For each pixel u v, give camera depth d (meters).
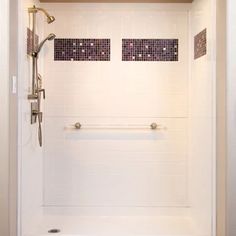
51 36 2.76
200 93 2.76
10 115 2.16
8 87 2.11
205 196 2.57
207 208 2.51
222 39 2.16
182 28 3.17
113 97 3.18
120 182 3.20
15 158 2.28
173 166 3.20
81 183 3.20
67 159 3.20
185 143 3.20
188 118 3.18
